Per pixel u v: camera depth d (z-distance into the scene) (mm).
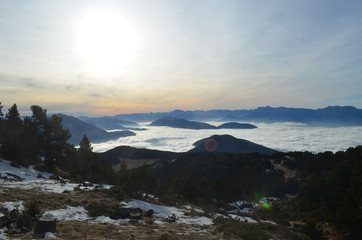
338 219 28438
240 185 102875
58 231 15336
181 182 58281
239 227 21094
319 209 43062
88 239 14242
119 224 19641
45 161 50094
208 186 72812
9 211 18375
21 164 46719
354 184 36375
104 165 58875
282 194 96438
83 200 25656
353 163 49281
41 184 33562
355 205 33188
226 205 67438
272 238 19438
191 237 17641
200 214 29797
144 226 19938
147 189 37844
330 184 43188
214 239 17672
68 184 35844
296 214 49500
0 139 50438
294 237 21156
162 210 29516
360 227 26141
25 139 51562
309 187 52625
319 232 23406
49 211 20734
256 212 63625
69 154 60812
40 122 58031
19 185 30562
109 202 26594
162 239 15781
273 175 116812
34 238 13195
